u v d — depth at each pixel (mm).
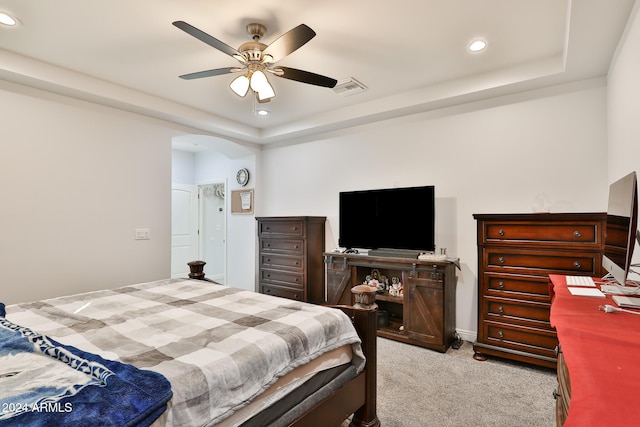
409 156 3875
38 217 3031
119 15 2240
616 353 937
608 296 1575
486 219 2939
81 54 2764
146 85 3379
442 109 3652
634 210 1369
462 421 2070
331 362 1745
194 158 6797
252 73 2404
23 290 2936
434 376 2670
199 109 4109
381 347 3299
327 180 4633
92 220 3377
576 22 2082
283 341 1488
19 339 1363
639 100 1919
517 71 2973
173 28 2396
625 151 2252
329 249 4602
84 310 1964
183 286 2641
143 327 1651
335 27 2387
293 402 1503
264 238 4859
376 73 3143
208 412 1143
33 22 2311
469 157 3480
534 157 3135
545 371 2750
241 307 2016
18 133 2936
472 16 2250
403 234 3629
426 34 2475
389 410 2193
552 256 2664
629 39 2074
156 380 1093
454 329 3449
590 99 2893
